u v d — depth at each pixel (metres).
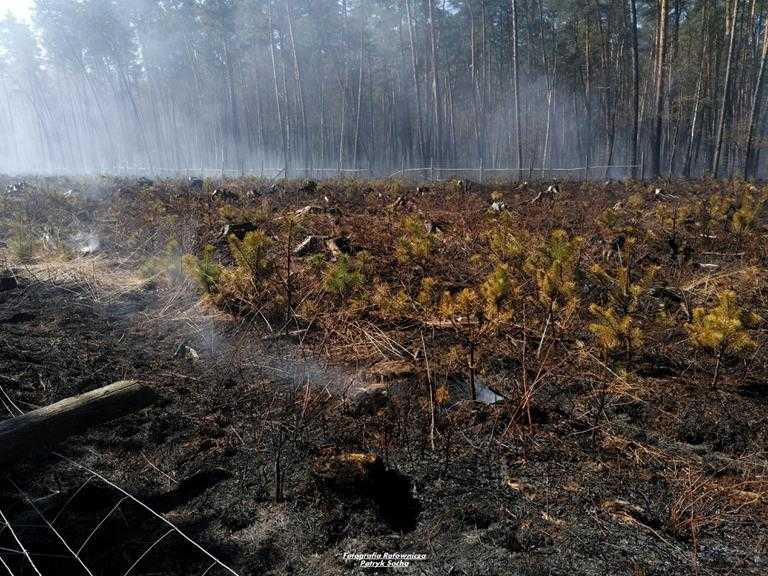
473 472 2.62
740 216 6.62
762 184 14.27
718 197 9.46
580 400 3.31
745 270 5.59
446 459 2.71
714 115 30.27
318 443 2.87
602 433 2.97
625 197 11.90
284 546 2.15
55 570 2.01
